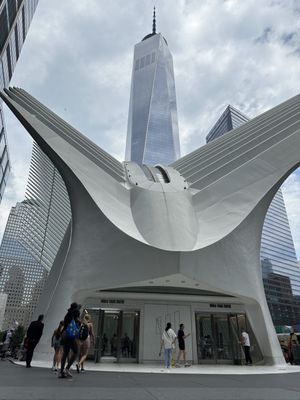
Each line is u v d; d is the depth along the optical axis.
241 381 7.38
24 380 6.38
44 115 21.88
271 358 15.91
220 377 8.53
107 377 7.83
